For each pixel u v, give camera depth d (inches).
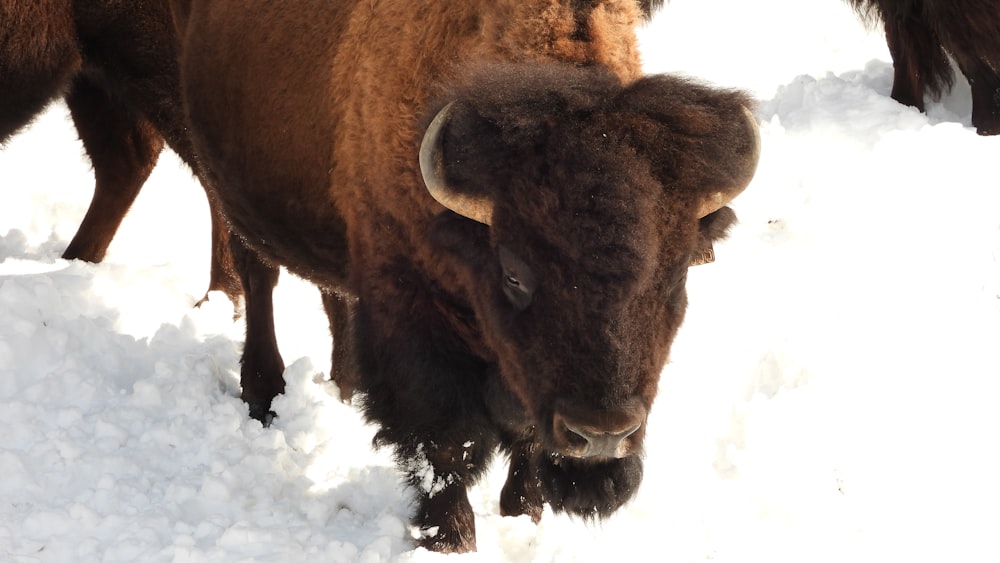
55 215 1233.4
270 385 860.0
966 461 719.7
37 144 1400.1
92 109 1059.3
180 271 1084.5
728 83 1501.0
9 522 632.4
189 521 657.6
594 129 540.7
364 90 669.3
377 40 672.4
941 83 1263.5
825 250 985.5
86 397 784.3
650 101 557.6
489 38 613.6
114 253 1146.0
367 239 665.6
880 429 748.6
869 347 840.3
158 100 1011.9
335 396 864.9
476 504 731.4
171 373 829.2
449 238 592.7
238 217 834.2
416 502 673.6
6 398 773.3
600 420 526.6
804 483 706.2
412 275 647.1
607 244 524.1
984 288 907.4
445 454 655.1
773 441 749.9
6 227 1195.9
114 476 695.1
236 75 805.2
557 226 532.4
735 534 663.1
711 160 553.3
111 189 1082.7
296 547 619.5
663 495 708.7
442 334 647.1
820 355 834.2
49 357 828.0
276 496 700.0
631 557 642.2
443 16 636.7
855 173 1083.3
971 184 1035.9
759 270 968.3
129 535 618.8
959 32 1168.8
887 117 1189.7
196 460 733.3
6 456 684.1
